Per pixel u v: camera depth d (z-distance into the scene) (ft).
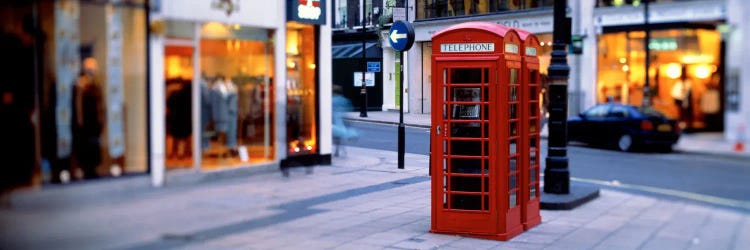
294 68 32.27
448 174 21.86
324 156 29.37
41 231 9.96
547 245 20.30
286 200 14.97
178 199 11.12
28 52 10.34
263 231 12.92
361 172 29.04
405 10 31.24
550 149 28.17
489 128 21.38
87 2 10.45
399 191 26.32
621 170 24.56
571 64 27.37
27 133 10.27
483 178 21.50
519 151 22.94
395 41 31.35
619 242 18.34
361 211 20.88
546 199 26.43
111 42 10.65
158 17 10.87
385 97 40.75
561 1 27.07
